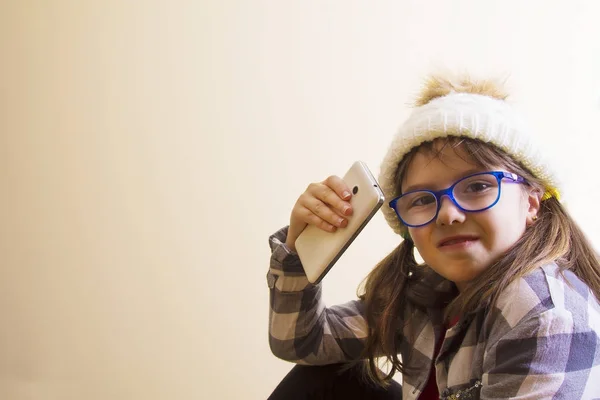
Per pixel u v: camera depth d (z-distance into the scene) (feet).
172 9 4.99
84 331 4.88
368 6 4.80
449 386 2.28
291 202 4.83
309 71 4.85
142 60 5.01
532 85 4.58
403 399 2.68
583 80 4.61
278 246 2.79
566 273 2.17
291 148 4.85
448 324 2.56
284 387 2.98
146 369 4.79
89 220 4.96
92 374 4.84
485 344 2.14
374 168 4.79
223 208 4.86
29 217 5.03
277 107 4.87
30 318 4.96
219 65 4.93
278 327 2.90
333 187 2.48
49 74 5.10
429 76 2.65
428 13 4.73
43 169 5.05
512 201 2.19
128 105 5.00
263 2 4.91
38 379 4.91
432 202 2.24
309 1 4.86
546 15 4.63
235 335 4.76
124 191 4.95
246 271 4.80
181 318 4.80
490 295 2.13
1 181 5.08
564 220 2.35
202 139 4.91
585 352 1.91
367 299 2.87
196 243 4.85
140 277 4.87
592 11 4.64
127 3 5.04
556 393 1.84
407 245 2.79
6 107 5.12
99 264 4.91
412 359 2.67
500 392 1.94
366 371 2.93
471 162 2.19
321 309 2.97
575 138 4.57
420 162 2.29
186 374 4.76
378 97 4.81
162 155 4.94
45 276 4.97
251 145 4.88
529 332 1.94
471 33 4.68
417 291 2.69
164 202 4.90
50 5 5.13
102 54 5.05
